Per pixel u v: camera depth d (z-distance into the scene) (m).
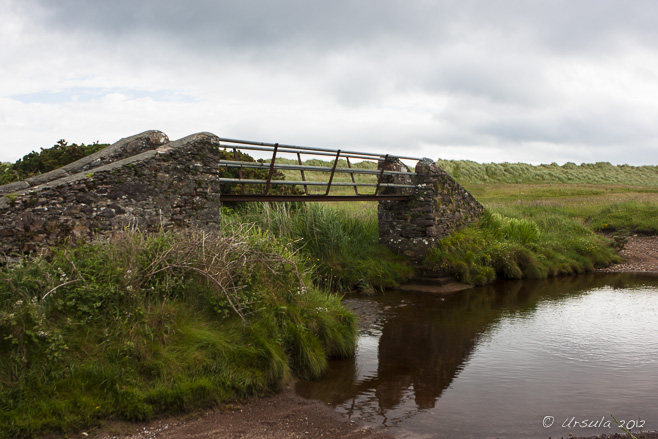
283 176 15.64
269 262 6.82
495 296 11.79
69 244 6.34
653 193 33.50
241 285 6.23
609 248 17.47
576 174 68.56
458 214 14.99
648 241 19.23
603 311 10.29
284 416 4.97
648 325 9.16
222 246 6.43
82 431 4.26
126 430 4.38
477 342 8.01
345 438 4.59
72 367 4.59
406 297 11.52
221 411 4.90
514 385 6.12
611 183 62.47
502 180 62.75
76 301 5.16
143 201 7.47
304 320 6.61
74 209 6.75
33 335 4.57
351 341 7.06
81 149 12.60
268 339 5.83
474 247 14.01
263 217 11.90
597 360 7.14
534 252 15.48
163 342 5.21
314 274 11.32
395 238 13.95
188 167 8.09
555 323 9.27
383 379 6.25
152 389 4.71
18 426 4.01
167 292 5.69
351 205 16.50
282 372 5.61
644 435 4.71
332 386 5.93
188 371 5.06
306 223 12.45
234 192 13.14
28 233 6.34
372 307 10.43
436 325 9.07
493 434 4.77
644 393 5.86
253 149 9.20
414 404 5.49
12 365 4.41
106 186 7.07
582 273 15.45
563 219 20.47
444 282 12.84
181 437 4.36
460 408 5.39
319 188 25.19
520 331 8.70
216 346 5.38
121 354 4.87
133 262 5.66
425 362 6.98
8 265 5.43
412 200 13.62
